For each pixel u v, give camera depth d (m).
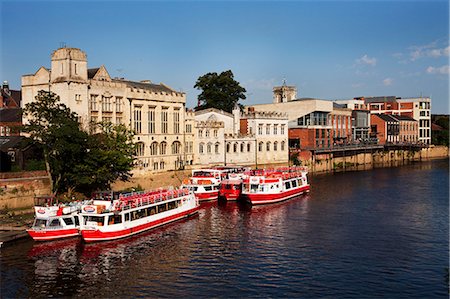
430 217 57.47
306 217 57.81
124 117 73.62
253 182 66.62
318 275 37.59
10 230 47.06
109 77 72.75
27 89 69.75
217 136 90.88
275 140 105.06
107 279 37.06
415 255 42.38
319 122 119.94
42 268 39.22
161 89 85.56
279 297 33.59
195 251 43.94
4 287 35.41
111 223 47.06
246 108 124.62
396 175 101.94
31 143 58.62
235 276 37.56
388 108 174.62
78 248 44.44
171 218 54.75
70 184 61.62
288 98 145.00
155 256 42.50
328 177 99.50
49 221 46.03
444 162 137.12
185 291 34.78
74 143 57.53
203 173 75.00
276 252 43.44
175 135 82.56
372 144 137.62
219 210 62.69
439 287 35.09
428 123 171.25
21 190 56.34
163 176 76.50
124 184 69.62
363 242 46.56
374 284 35.75
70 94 65.19
